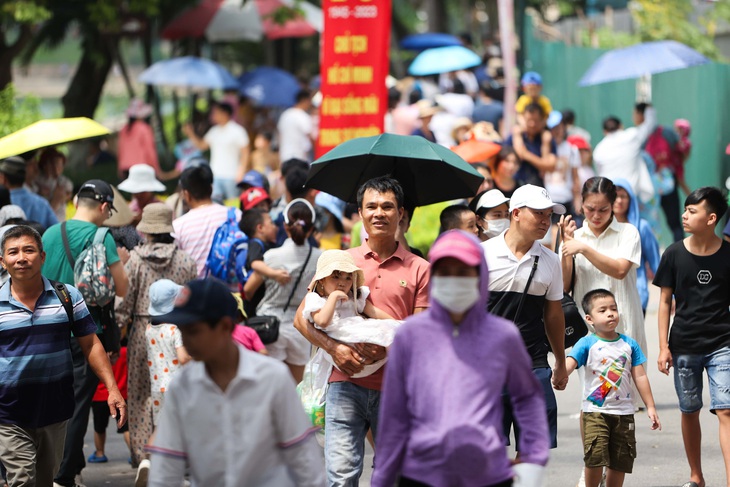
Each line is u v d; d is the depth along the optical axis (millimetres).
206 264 23812
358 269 15711
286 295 22906
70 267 20688
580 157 43844
